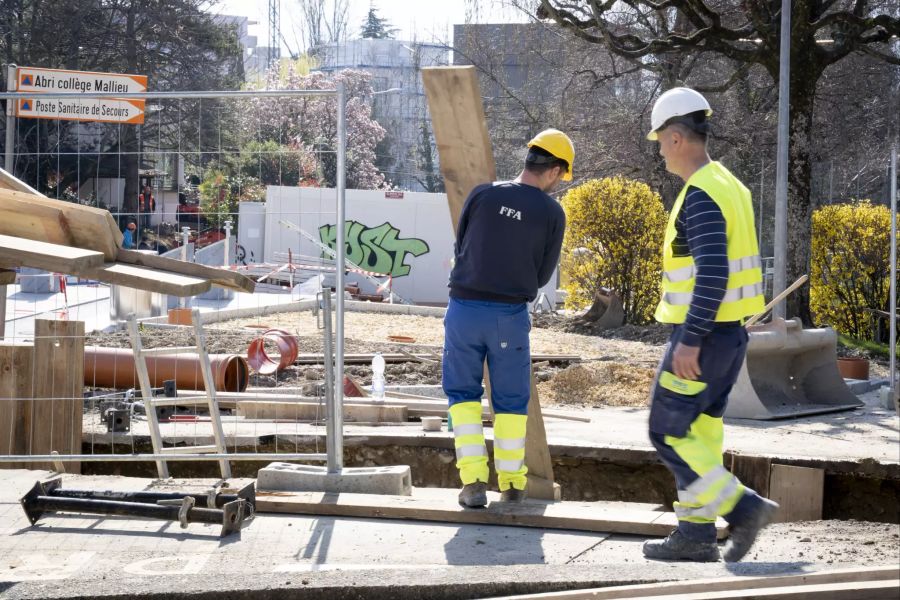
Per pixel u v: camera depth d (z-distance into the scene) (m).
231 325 17.42
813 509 7.84
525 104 37.09
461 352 5.61
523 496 5.80
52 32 46.50
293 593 4.25
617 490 8.34
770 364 11.14
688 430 4.63
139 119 11.95
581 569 4.37
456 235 5.72
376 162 86.50
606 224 21.41
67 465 7.77
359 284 32.94
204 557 4.96
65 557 4.97
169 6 48.78
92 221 5.92
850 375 13.43
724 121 29.22
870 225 19.45
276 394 10.54
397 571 4.43
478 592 4.22
